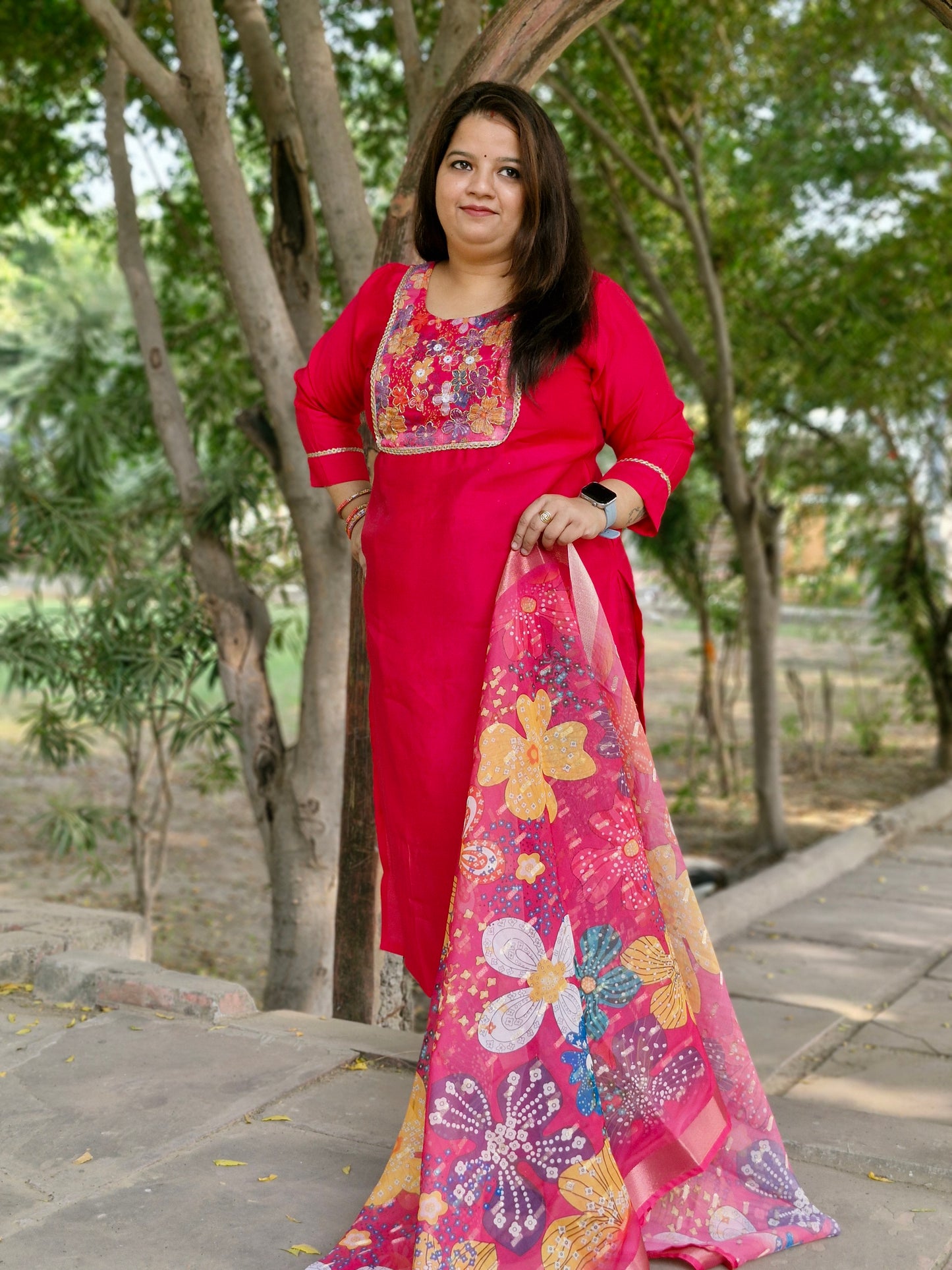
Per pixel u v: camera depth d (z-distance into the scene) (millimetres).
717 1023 1978
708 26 7258
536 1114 1784
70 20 6656
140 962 3080
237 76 6766
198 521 5031
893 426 9805
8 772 10672
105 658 5633
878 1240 1955
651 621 22266
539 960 1811
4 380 19125
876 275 8281
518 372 1861
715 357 8406
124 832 6746
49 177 7594
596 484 1901
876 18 7695
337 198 4113
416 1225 1760
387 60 7301
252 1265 1856
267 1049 2674
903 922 5742
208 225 7754
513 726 1835
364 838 3367
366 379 2123
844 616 12914
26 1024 2836
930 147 8414
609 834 1899
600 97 7496
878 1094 3668
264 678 4906
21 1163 2162
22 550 6008
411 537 1912
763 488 9258
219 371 7293
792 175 8062
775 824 8266
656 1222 1931
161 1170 2141
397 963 3535
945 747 10773
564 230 1897
